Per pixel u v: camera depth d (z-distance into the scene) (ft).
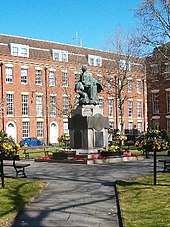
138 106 217.15
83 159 73.97
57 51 185.26
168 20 111.14
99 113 82.79
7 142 46.60
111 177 53.36
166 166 59.82
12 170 65.98
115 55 188.55
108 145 91.86
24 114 167.84
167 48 115.75
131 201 35.76
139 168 64.08
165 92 170.91
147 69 138.72
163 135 46.68
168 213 30.42
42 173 59.77
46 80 176.76
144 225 26.96
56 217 31.32
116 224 29.01
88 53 203.31
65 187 45.50
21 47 171.12
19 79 166.61
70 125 82.94
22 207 34.42
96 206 35.22
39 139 171.63
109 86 197.77
